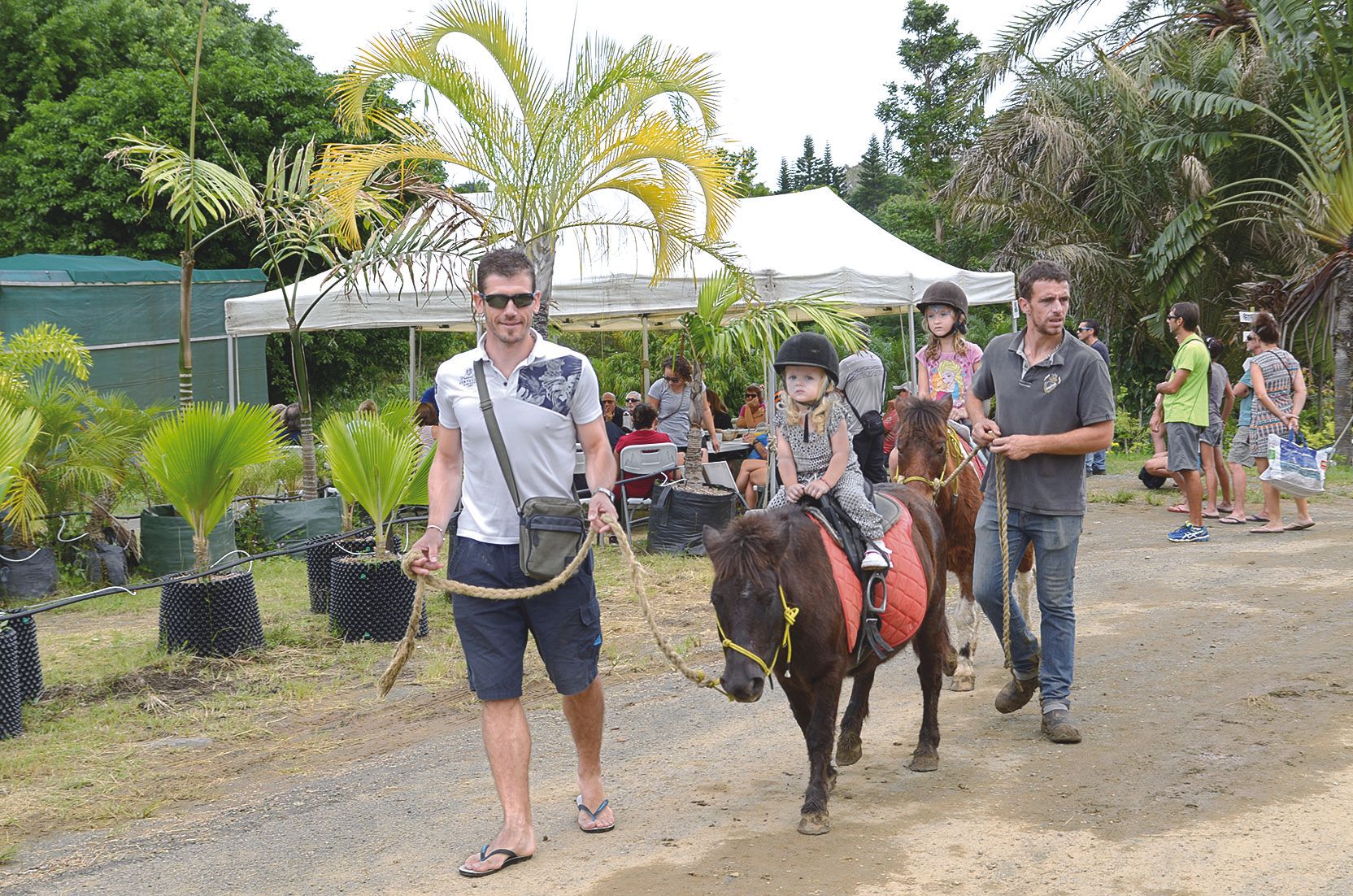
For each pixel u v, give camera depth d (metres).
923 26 44.94
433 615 8.77
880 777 5.09
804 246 13.62
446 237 10.62
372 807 5.06
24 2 25.91
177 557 10.39
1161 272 20.05
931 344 7.08
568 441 4.36
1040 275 5.38
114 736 6.12
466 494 4.38
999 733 5.68
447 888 4.14
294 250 11.04
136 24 26.69
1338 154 16.06
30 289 17.94
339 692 6.94
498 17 9.91
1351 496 13.30
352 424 8.16
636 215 11.83
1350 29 16.30
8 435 6.98
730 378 23.23
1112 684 6.40
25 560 9.77
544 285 10.73
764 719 6.11
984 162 22.11
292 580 10.35
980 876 4.02
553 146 10.30
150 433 8.34
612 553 11.38
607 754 5.64
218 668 7.37
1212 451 11.98
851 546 4.59
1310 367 19.17
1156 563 9.82
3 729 6.04
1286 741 5.29
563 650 4.39
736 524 4.04
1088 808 4.61
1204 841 4.23
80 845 4.75
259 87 25.05
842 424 4.84
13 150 25.11
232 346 13.68
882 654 4.75
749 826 4.58
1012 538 5.66
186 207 9.75
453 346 31.73
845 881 4.02
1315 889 3.81
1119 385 22.70
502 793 4.34
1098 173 21.27
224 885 4.30
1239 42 20.77
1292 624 7.48
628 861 4.29
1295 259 19.45
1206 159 20.62
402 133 10.44
